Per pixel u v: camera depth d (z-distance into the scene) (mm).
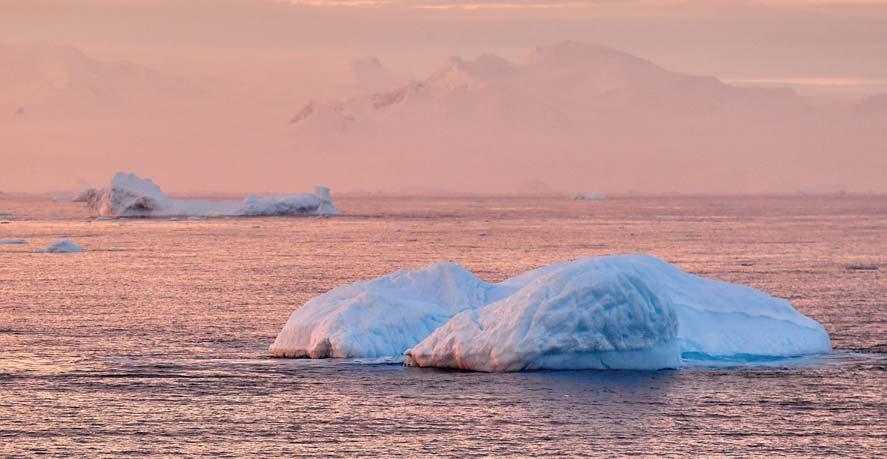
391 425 87188
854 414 91188
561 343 103562
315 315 116625
